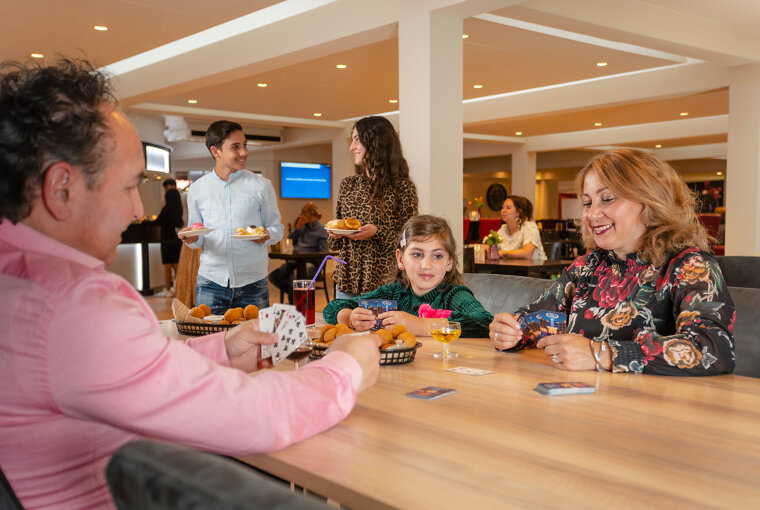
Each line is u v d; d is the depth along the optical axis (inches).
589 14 192.7
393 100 359.9
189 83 269.9
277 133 495.2
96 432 33.2
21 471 32.2
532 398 51.1
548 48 245.9
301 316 52.2
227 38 244.8
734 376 58.0
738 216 270.8
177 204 364.8
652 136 479.5
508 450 39.2
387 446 39.9
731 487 33.8
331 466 36.6
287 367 65.0
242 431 34.3
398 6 179.6
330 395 40.4
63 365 30.3
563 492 33.1
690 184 753.6
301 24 213.5
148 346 31.9
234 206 139.3
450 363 64.8
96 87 34.4
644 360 58.8
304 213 320.8
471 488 33.6
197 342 52.2
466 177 787.4
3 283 31.7
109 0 188.9
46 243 33.2
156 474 22.9
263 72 263.3
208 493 21.3
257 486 21.3
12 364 30.8
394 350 62.7
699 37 226.8
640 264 68.8
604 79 327.6
